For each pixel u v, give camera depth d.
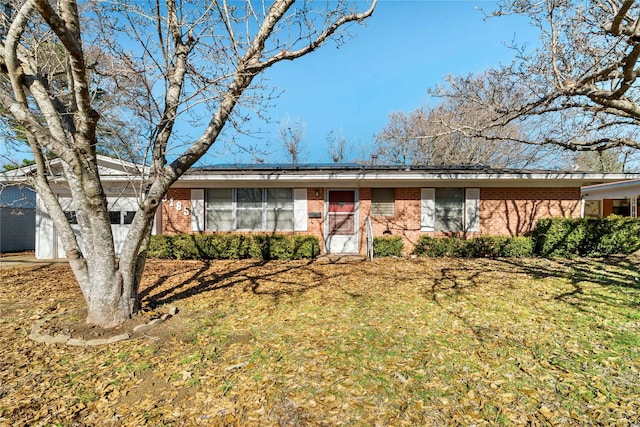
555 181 10.39
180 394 3.03
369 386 3.10
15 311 5.45
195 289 6.85
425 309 5.35
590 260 9.48
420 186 11.02
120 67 5.00
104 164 10.68
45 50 4.86
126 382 3.23
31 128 3.94
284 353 3.81
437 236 10.99
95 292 4.53
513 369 3.38
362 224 11.13
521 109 5.95
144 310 5.19
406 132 24.16
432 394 2.97
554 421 2.60
